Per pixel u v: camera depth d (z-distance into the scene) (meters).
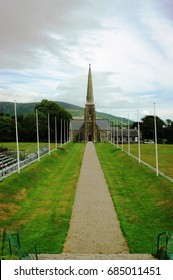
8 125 187.88
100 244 32.84
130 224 38.78
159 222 39.53
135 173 71.50
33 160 84.69
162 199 48.12
